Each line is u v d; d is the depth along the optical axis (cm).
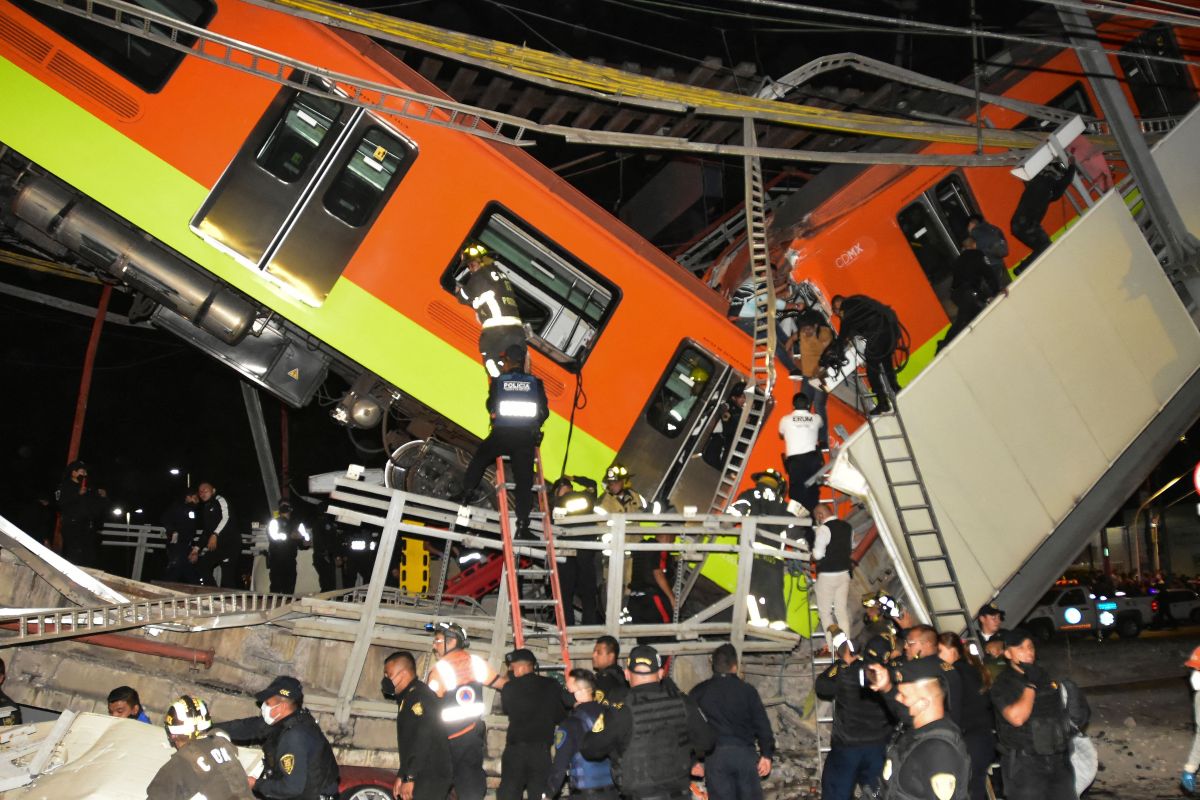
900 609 867
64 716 516
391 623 734
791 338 987
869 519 924
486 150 859
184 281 838
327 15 761
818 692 625
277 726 517
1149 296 888
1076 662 1412
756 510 891
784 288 1016
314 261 820
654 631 780
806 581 894
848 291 988
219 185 801
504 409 768
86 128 786
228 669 717
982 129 1011
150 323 927
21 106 779
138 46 792
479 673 585
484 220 861
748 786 573
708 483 932
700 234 1384
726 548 812
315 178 816
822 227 1002
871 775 603
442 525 952
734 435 936
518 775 583
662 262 965
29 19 782
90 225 821
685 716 505
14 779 472
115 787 471
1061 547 853
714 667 595
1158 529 2966
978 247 965
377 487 725
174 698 682
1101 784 727
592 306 897
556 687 604
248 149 805
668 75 1242
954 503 770
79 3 778
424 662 747
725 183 1462
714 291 1024
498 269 843
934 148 1066
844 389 982
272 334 890
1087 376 848
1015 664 499
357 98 814
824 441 959
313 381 905
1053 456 820
